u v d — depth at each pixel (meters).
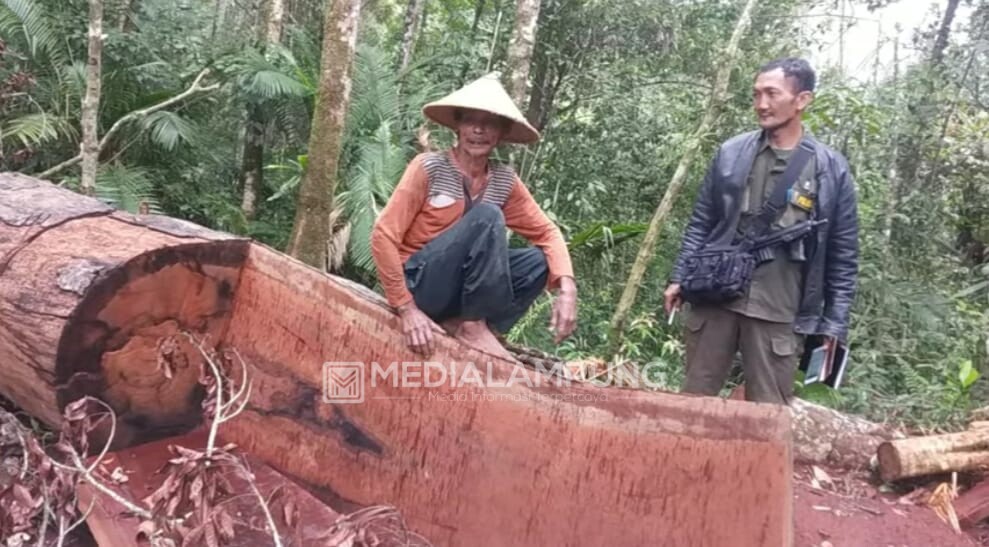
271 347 2.85
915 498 3.68
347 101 5.49
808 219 2.93
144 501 2.27
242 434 2.88
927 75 6.80
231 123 9.09
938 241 6.82
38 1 7.46
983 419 4.53
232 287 2.88
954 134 7.17
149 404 2.73
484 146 2.68
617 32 7.34
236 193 8.98
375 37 10.30
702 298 3.11
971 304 6.34
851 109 6.28
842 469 3.97
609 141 7.52
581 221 7.21
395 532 2.35
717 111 5.57
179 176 8.02
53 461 2.29
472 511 2.54
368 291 3.09
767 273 2.99
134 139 7.61
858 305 5.95
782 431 2.23
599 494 2.39
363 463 2.71
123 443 2.70
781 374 3.04
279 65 8.18
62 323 2.42
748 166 3.03
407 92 8.29
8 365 2.75
